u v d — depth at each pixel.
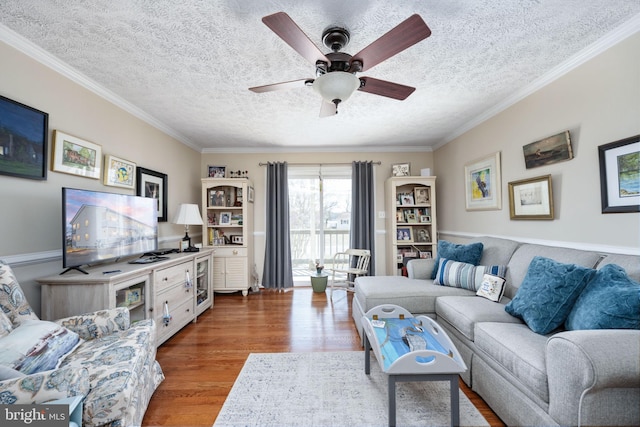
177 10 1.49
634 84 1.64
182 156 3.87
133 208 2.41
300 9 1.49
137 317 2.18
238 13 1.52
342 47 1.73
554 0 1.45
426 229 4.37
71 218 1.83
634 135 1.64
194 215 3.33
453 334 2.05
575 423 1.07
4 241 1.67
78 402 1.05
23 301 1.46
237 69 2.12
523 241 2.55
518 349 1.38
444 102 2.79
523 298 1.71
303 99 2.67
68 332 1.44
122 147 2.67
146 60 1.99
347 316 3.15
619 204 1.72
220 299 3.84
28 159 1.78
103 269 2.07
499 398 1.48
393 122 3.37
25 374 1.13
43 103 1.89
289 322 2.97
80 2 1.43
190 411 1.59
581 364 1.06
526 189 2.49
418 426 1.46
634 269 1.49
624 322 1.24
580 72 1.97
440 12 1.53
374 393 1.75
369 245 4.42
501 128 2.83
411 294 2.40
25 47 1.76
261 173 4.52
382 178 4.55
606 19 1.60
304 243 4.69
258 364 2.10
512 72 2.21
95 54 1.91
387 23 1.61
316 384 1.84
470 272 2.46
